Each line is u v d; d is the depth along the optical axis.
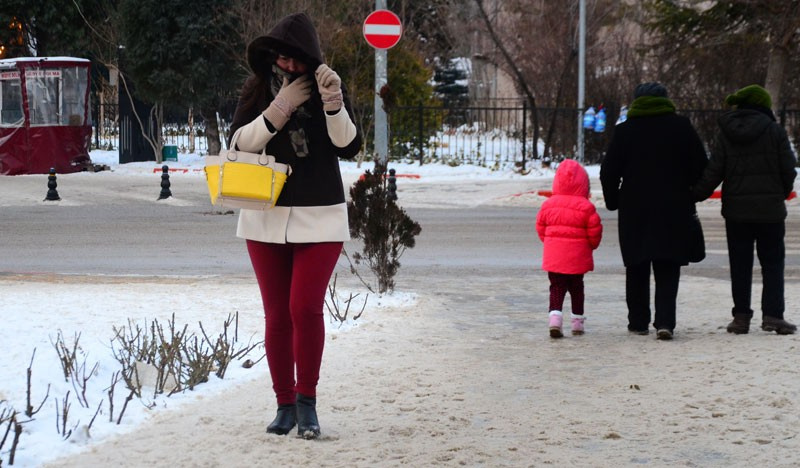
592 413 8.52
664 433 7.88
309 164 7.48
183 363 9.61
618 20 54.22
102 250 21.05
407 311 13.93
